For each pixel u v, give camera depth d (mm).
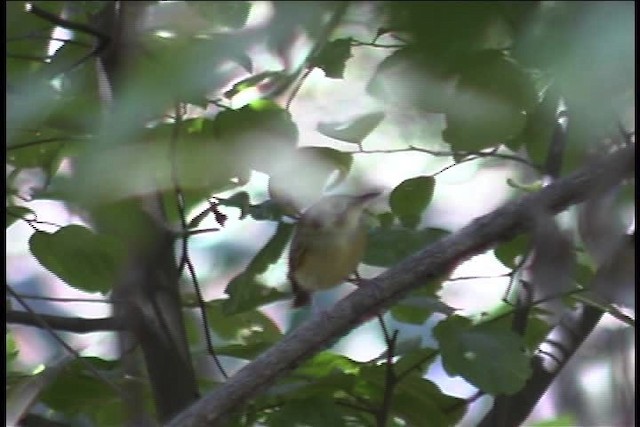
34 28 3537
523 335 3930
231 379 3428
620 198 2975
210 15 2584
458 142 2641
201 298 4293
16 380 4062
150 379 4445
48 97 2363
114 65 2613
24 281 5879
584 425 3867
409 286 3463
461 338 3586
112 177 2275
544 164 3711
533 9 1692
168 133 2633
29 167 4145
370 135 3275
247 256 6047
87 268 3953
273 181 3199
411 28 1804
